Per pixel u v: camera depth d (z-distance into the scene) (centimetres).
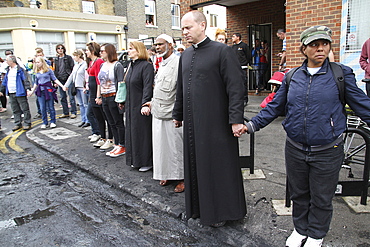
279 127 647
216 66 274
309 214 250
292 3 633
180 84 317
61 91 895
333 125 222
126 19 2198
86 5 2105
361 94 219
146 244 289
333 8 587
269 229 288
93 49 559
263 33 980
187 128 291
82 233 312
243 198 299
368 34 573
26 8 1777
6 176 484
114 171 466
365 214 299
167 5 2416
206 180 284
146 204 368
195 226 310
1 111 1078
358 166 419
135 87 434
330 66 226
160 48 367
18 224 335
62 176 477
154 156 394
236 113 266
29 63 1323
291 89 236
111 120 530
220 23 2338
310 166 240
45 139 676
